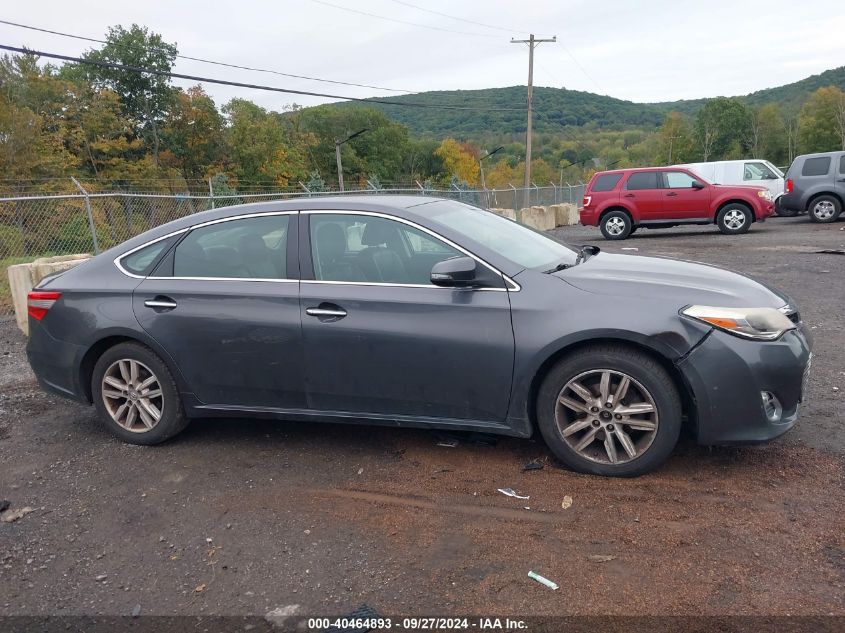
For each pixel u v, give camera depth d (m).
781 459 3.90
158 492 3.96
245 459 4.34
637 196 17.89
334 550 3.26
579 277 3.88
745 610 2.66
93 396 4.70
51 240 14.11
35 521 3.69
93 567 3.24
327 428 4.78
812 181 18.94
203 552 3.31
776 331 3.61
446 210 4.46
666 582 2.86
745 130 101.56
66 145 51.12
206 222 4.50
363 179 86.25
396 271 4.04
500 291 3.83
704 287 3.78
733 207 17.19
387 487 3.85
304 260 4.20
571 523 3.36
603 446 3.83
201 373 4.38
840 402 4.79
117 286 4.54
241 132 65.00
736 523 3.27
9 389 6.09
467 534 3.32
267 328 4.16
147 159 53.78
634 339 3.56
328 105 90.31
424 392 3.96
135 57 59.69
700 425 3.59
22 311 8.15
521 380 3.77
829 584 2.78
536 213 24.66
